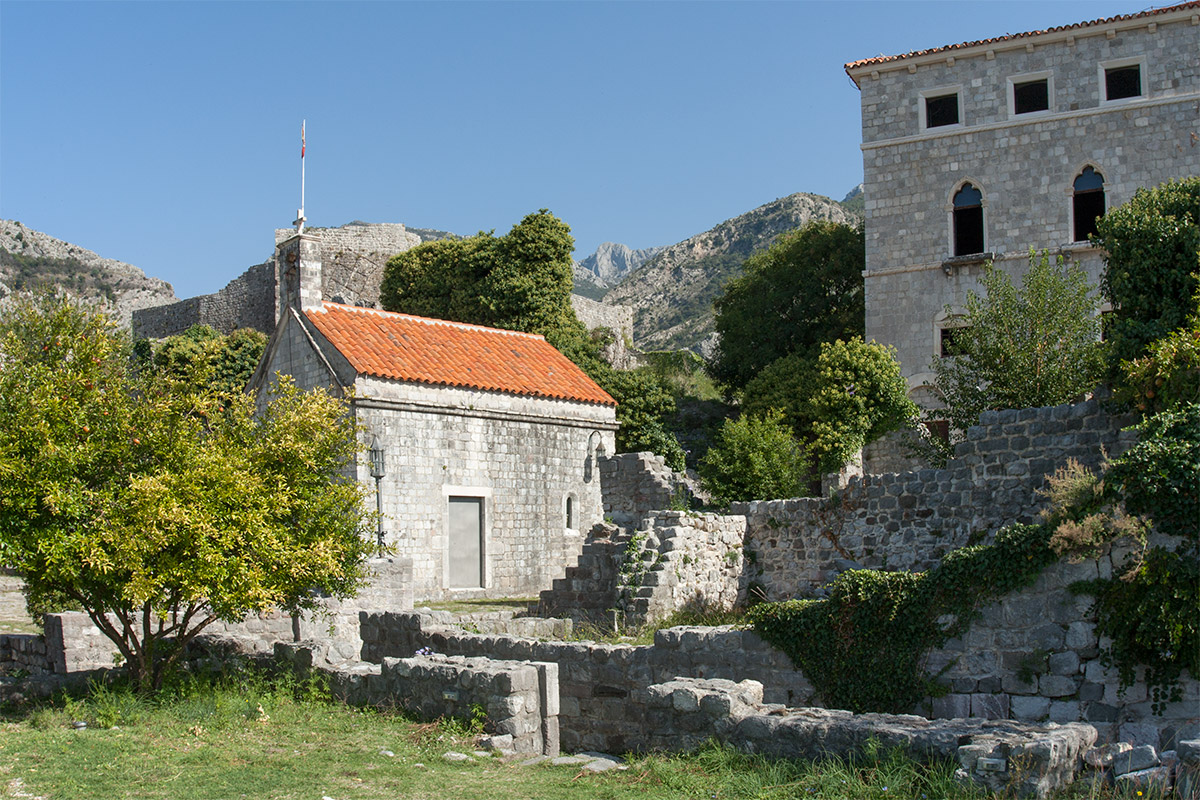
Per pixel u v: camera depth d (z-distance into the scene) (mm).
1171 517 11875
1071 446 16797
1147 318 21297
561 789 9516
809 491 33188
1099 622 12016
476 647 15328
